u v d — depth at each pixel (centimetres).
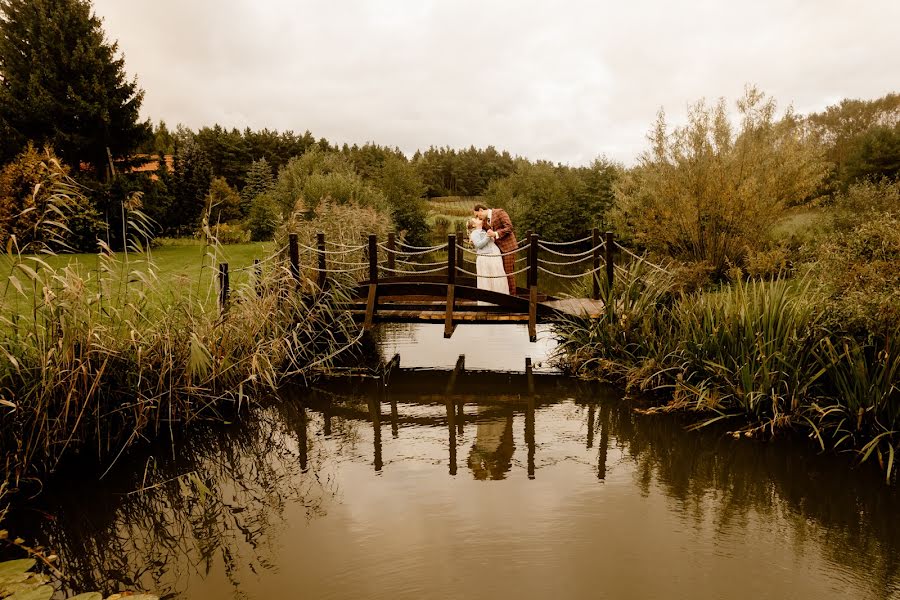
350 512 385
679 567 315
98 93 1975
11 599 288
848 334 515
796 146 1341
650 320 687
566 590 294
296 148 9156
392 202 3241
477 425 564
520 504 393
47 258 1267
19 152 1825
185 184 3150
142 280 510
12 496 412
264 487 428
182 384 543
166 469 460
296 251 805
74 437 464
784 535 350
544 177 3966
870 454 462
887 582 302
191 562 330
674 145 1364
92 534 365
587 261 2505
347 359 834
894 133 3105
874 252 518
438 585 300
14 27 1955
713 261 1348
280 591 298
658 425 546
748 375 532
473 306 857
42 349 431
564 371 755
